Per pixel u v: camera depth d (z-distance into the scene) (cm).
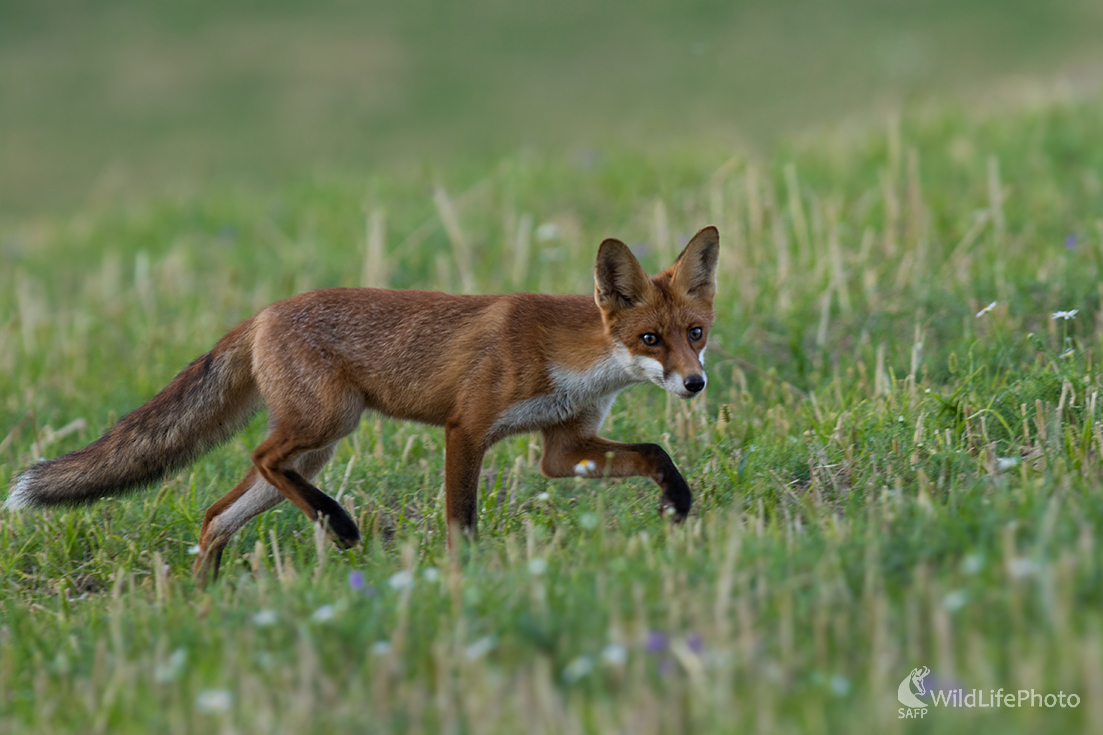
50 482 1488
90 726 922
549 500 1490
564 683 897
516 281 2441
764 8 7294
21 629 1199
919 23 6469
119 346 2466
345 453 1747
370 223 2811
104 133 6206
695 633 930
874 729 768
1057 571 890
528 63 6788
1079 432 1402
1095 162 2872
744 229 2478
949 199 2709
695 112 5056
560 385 1413
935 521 1109
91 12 8806
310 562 1356
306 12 8525
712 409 1797
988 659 832
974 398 1527
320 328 1451
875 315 1994
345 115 6109
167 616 1148
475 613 1032
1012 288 1956
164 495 1614
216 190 4444
